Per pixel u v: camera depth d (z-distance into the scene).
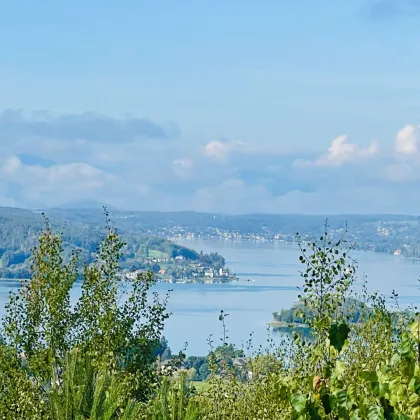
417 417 7.06
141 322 24.39
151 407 16.28
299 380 8.40
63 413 16.83
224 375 19.72
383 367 7.39
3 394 20.48
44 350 22.78
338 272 11.86
